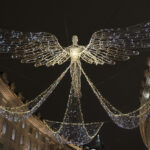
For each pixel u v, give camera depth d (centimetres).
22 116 3803
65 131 4450
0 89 3341
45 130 4550
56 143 5028
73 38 1384
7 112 3444
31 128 4209
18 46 1566
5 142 3312
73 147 5869
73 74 1441
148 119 4122
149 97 3619
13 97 3578
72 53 1367
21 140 3791
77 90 1458
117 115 2420
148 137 4500
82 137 4378
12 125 3572
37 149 4300
